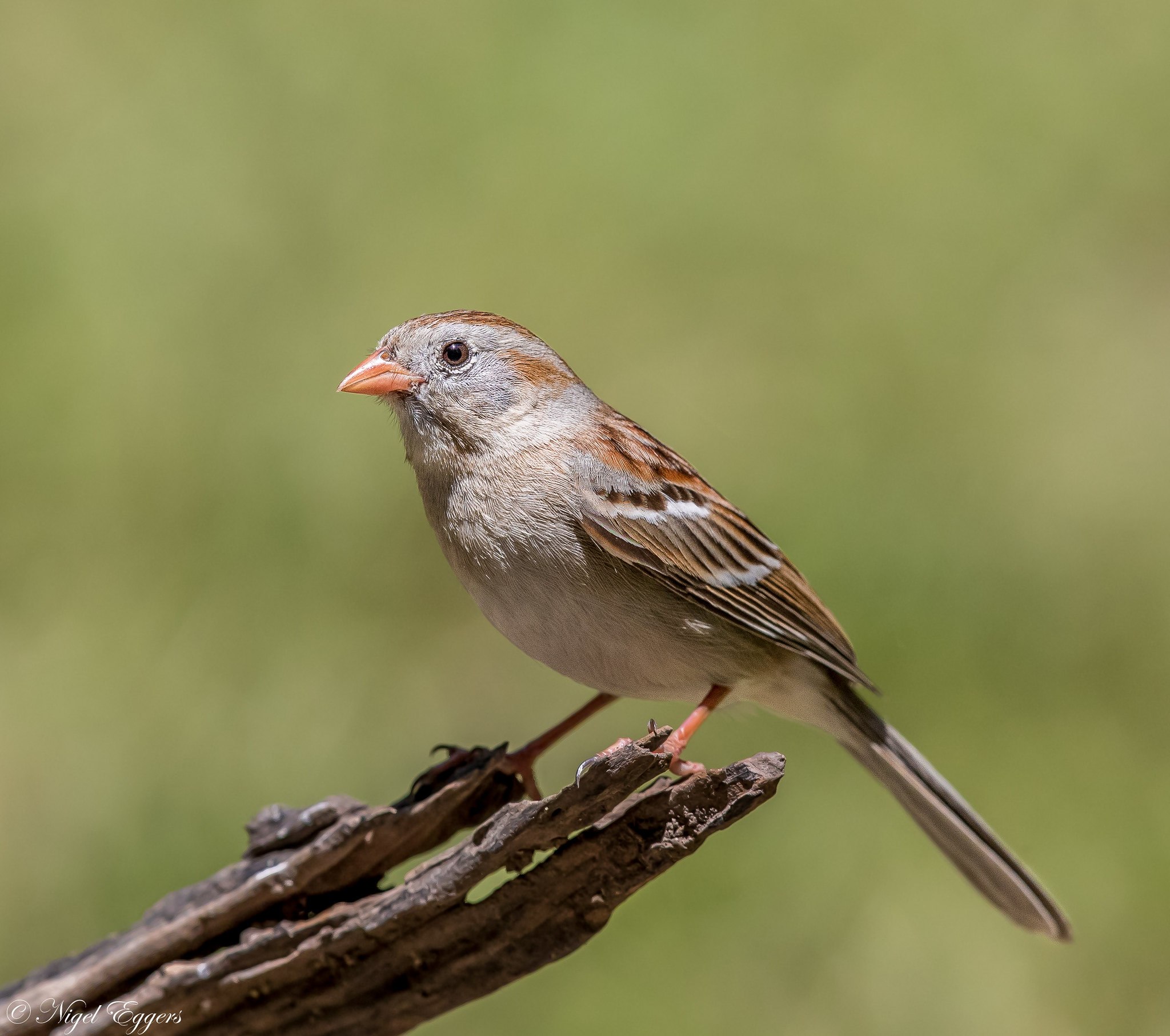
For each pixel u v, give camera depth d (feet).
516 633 21.31
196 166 43.39
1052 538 35.55
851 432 37.83
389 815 18.30
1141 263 41.22
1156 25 46.96
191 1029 18.11
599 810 16.63
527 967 18.07
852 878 30.40
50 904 30.19
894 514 35.99
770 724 32.71
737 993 28.71
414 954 17.93
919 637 34.40
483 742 32.89
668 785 16.88
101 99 44.96
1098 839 30.89
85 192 42.65
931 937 29.58
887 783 25.08
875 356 39.17
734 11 47.50
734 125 44.78
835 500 36.24
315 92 45.34
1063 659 34.01
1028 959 29.22
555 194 42.83
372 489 37.29
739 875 30.45
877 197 43.11
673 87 45.75
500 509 20.88
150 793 31.86
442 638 34.94
